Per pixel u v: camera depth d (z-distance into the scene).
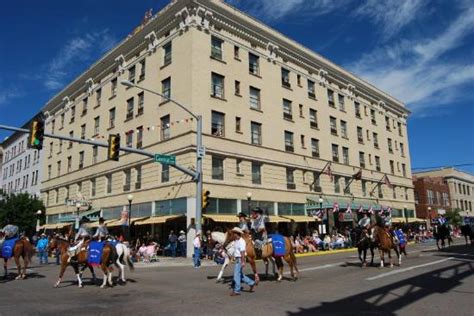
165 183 31.28
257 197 33.50
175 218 29.36
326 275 14.80
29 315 8.95
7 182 66.00
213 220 28.78
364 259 17.31
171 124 31.73
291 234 36.00
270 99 36.91
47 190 49.53
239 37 35.34
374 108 52.38
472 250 26.70
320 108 42.75
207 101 31.34
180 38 32.59
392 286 11.66
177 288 12.81
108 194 37.59
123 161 36.44
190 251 28.14
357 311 8.63
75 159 44.34
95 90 42.84
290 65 40.12
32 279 16.22
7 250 16.42
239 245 11.74
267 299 10.35
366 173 47.94
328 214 40.31
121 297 11.23
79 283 13.71
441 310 8.52
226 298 10.69
